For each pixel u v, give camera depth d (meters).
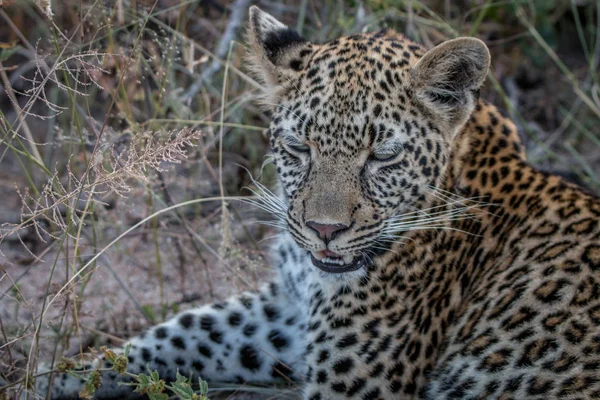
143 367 10.43
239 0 14.77
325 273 9.12
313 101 8.93
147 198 11.93
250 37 9.67
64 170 13.83
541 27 16.70
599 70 16.86
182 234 12.64
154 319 11.50
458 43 8.88
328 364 9.16
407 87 8.92
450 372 9.08
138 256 12.95
